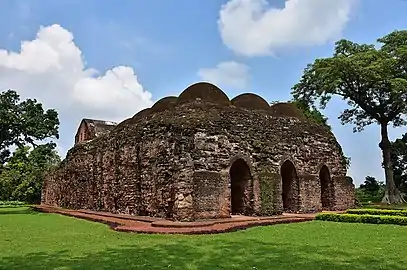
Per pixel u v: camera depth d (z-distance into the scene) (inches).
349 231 474.6
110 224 570.9
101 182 843.4
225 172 621.0
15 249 354.6
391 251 335.3
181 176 571.8
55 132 1136.2
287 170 764.0
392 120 1251.8
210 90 751.1
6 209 1135.0
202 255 315.6
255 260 296.0
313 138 816.3
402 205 1069.1
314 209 770.2
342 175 866.8
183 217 555.5
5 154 1540.4
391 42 1129.4
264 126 722.8
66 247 362.9
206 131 612.4
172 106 759.1
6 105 1044.5
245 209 661.9
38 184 1546.5
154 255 316.5
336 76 1085.1
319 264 282.2
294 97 1205.7
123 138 763.4
